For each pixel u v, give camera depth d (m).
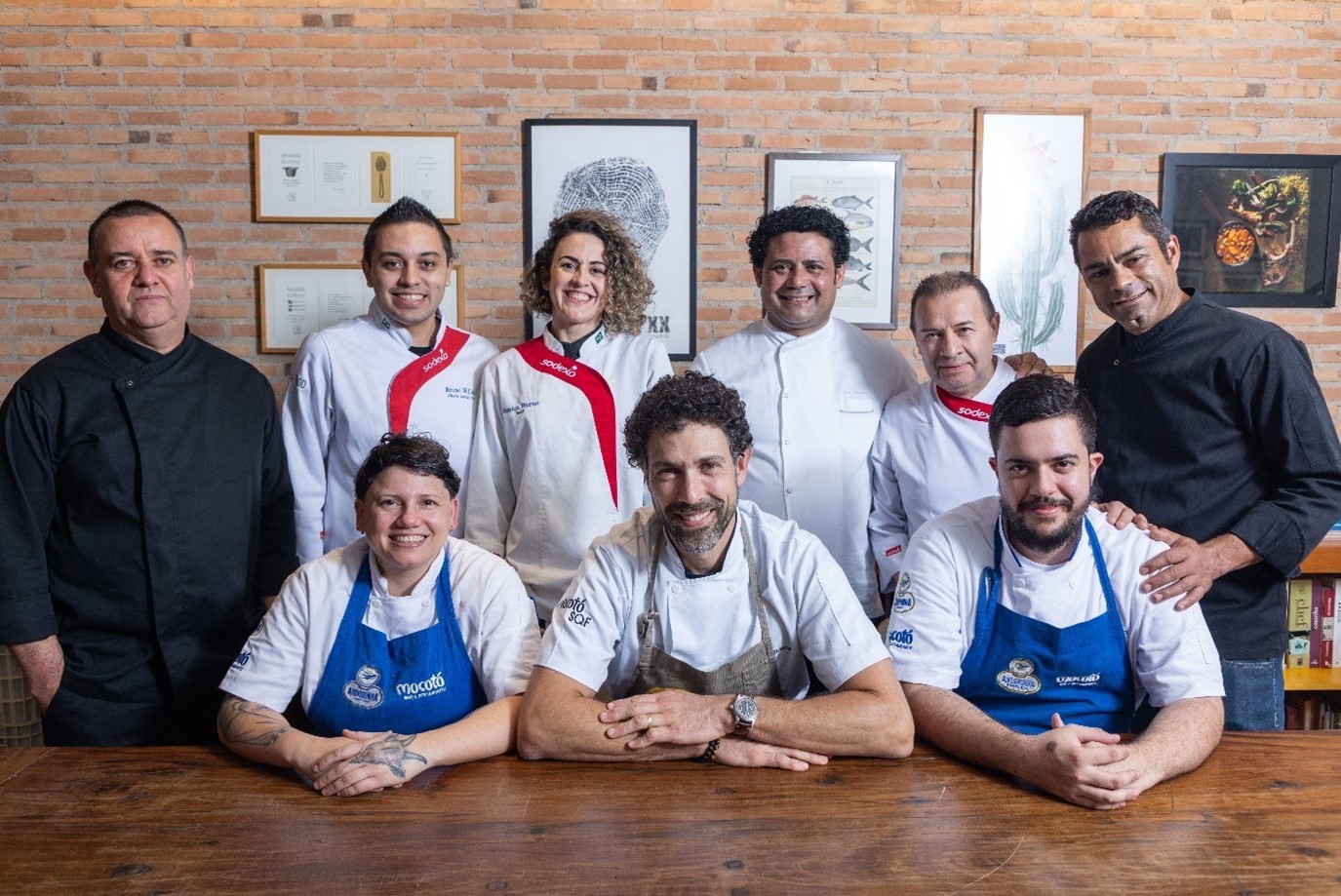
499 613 1.91
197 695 2.26
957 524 1.91
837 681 1.80
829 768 1.68
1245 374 2.16
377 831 1.47
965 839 1.43
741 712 1.69
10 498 2.14
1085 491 1.74
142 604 2.21
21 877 1.35
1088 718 1.85
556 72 3.74
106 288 2.17
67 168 3.72
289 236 3.77
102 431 2.17
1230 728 2.22
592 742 1.69
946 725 1.74
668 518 1.70
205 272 3.76
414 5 3.70
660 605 1.83
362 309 3.78
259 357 3.80
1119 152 3.86
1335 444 2.13
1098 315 3.90
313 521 2.67
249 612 2.40
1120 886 1.30
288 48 3.71
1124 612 1.83
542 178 3.76
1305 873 1.34
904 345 3.88
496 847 1.42
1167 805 1.54
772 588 1.83
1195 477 2.23
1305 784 1.61
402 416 2.63
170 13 3.69
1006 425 1.75
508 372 2.60
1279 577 2.17
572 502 2.51
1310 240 3.90
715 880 1.32
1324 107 3.87
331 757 1.63
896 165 3.80
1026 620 1.83
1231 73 3.85
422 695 1.92
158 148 3.72
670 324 3.83
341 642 1.90
